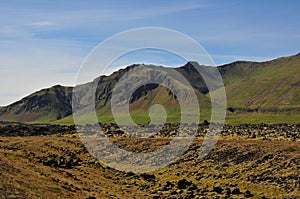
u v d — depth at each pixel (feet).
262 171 253.24
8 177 163.12
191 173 278.46
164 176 279.28
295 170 241.35
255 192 224.53
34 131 442.50
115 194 209.15
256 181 240.94
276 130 484.74
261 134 428.56
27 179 173.06
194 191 229.25
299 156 262.88
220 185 244.22
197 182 258.78
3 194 138.92
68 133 424.05
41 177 189.16
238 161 281.54
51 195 160.45
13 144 321.11
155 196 216.54
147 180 265.95
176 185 244.42
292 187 221.25
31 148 312.29
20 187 155.12
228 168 275.18
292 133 432.25
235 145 312.71
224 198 211.41
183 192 227.20
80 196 175.63
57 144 340.18
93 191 201.77
